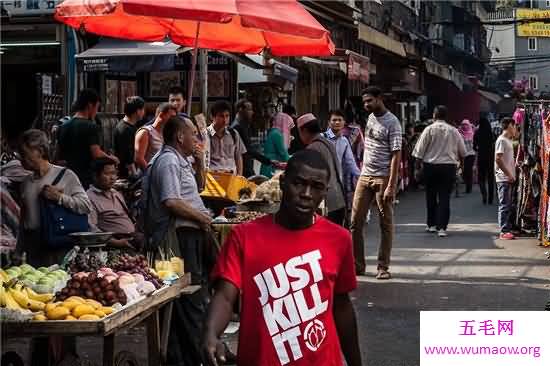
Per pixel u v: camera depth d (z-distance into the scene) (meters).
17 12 13.34
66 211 6.32
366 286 9.70
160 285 5.92
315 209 3.58
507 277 10.23
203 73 11.05
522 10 48.88
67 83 13.22
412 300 8.92
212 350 3.40
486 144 19.59
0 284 4.93
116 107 14.11
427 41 32.75
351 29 20.38
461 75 36.03
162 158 6.46
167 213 6.45
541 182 13.16
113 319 4.83
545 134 12.37
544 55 65.31
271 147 13.08
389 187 10.04
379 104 10.16
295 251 3.57
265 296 3.54
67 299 4.97
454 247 12.71
